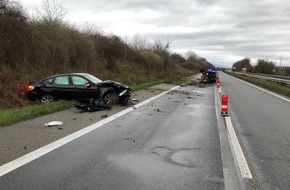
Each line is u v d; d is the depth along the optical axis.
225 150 7.59
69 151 7.17
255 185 5.46
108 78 26.64
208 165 6.41
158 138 8.67
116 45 33.38
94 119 11.23
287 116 13.23
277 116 13.20
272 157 7.17
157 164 6.40
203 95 22.73
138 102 16.72
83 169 6.02
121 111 13.36
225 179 5.66
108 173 5.84
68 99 15.23
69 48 23.53
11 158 6.55
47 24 22.53
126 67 34.78
